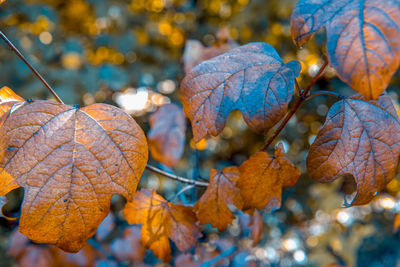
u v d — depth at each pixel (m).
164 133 0.48
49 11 0.99
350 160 0.32
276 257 1.04
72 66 0.99
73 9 1.15
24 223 0.28
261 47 0.32
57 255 0.54
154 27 1.17
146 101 0.91
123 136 0.30
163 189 0.90
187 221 0.36
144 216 0.36
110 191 0.30
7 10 0.95
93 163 0.29
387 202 1.02
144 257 0.57
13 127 0.29
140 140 0.31
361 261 0.99
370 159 0.32
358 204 0.32
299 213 1.17
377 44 0.27
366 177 0.32
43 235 0.29
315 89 0.96
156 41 1.21
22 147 0.29
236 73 0.32
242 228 0.47
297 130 1.11
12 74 0.91
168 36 1.25
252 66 0.32
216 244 0.55
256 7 1.01
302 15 0.29
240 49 0.32
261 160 0.33
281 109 0.30
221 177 0.35
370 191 0.32
